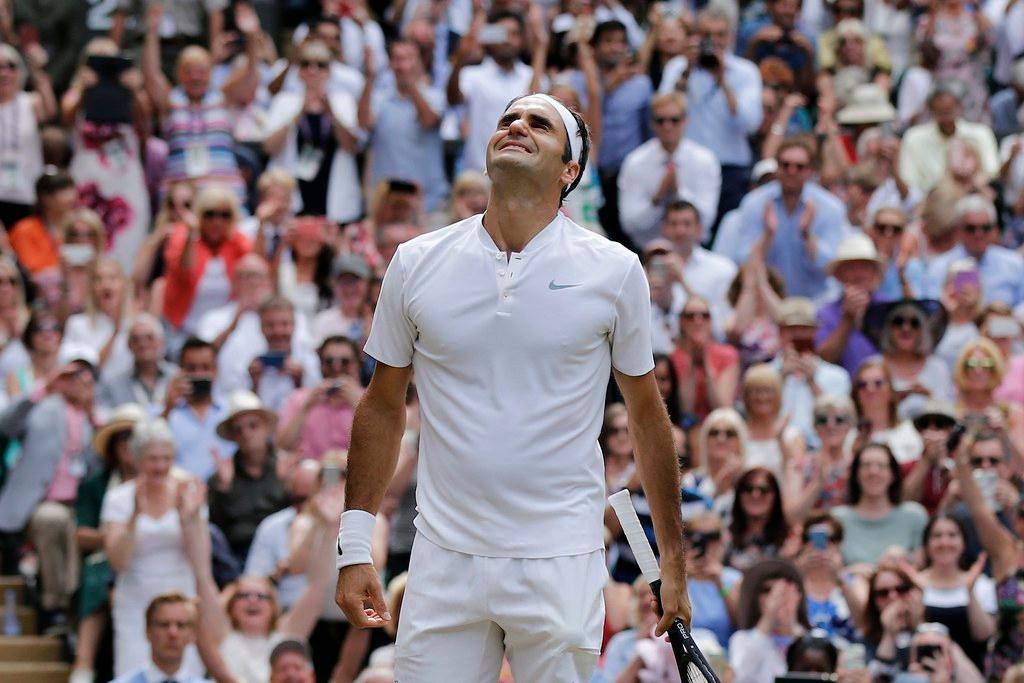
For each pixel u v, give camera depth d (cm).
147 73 2781
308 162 2652
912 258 2423
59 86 3052
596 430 850
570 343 837
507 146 841
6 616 1923
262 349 2222
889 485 1859
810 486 1877
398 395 866
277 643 1628
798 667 1591
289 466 1934
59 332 2158
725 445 1922
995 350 2095
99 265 2244
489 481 831
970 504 1788
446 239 855
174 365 2272
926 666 1617
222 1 2969
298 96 2683
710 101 2728
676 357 2136
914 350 2194
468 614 833
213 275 2344
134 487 1800
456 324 838
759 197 2488
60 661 1895
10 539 1980
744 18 3103
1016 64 3041
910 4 3173
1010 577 1683
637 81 2711
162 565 1769
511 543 829
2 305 2214
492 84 2680
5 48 2616
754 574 1673
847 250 2298
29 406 1995
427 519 845
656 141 2608
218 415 2041
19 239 2481
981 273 2461
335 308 2316
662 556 866
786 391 2108
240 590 1728
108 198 2591
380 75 2920
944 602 1727
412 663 843
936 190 2509
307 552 1800
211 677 1691
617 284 841
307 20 3284
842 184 2731
